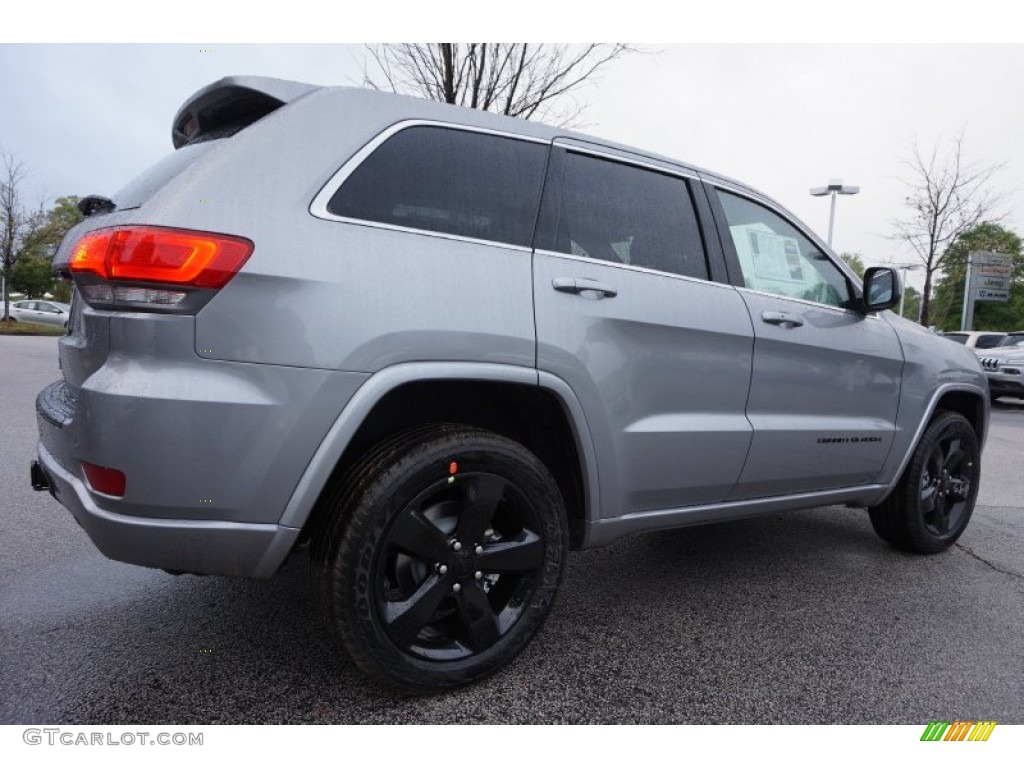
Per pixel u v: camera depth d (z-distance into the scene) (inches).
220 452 63.8
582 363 84.1
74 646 86.8
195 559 66.2
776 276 115.0
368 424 80.9
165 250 62.4
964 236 742.5
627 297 90.2
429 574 75.8
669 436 93.8
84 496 66.7
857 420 122.1
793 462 111.8
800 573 125.3
